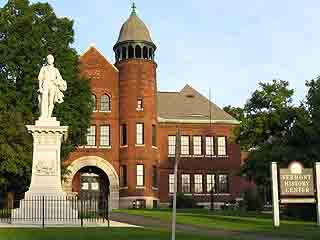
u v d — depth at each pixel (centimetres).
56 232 2312
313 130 3672
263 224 2977
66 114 4353
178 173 6712
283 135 4406
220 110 7144
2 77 4325
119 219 3400
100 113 6456
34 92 4225
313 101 3775
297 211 3744
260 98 5069
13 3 4553
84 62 6500
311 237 2364
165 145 6731
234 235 2475
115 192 6344
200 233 2547
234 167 6862
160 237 2217
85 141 4672
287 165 3750
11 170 3891
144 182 6291
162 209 5306
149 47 6500
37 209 2755
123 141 6425
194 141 6862
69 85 4459
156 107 6581
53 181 2822
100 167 6378
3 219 3089
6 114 4003
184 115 6912
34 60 4300
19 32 4425
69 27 4669
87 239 2123
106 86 6500
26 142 4016
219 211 4762
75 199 3016
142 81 6419
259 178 4247
